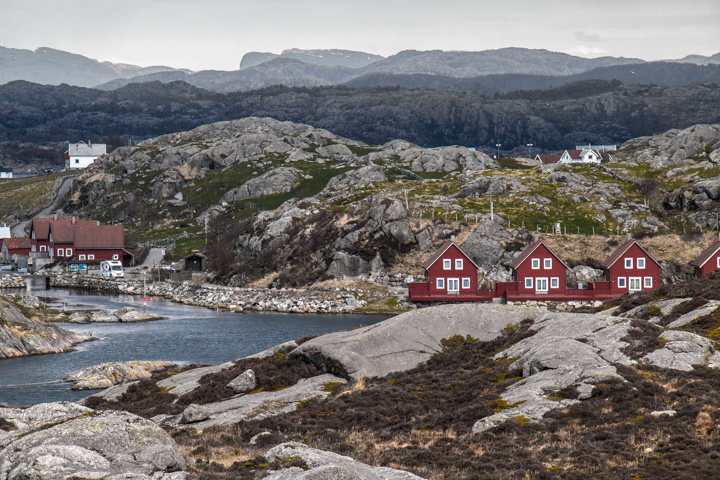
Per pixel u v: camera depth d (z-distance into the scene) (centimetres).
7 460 2688
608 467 2955
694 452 3020
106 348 8306
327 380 5044
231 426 4062
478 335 5556
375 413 4141
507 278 12069
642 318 5478
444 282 11244
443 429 3759
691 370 3984
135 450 2806
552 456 3144
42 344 8056
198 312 11700
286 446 3130
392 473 2769
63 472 2534
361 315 11050
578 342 4475
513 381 4322
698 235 13012
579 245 12788
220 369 5700
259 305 12119
